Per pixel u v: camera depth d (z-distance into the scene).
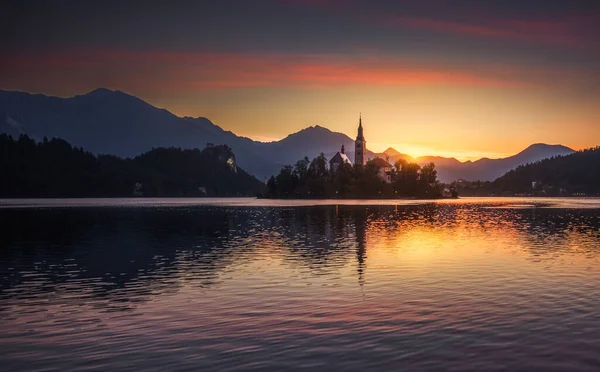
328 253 51.59
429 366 19.64
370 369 19.41
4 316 27.47
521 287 33.59
